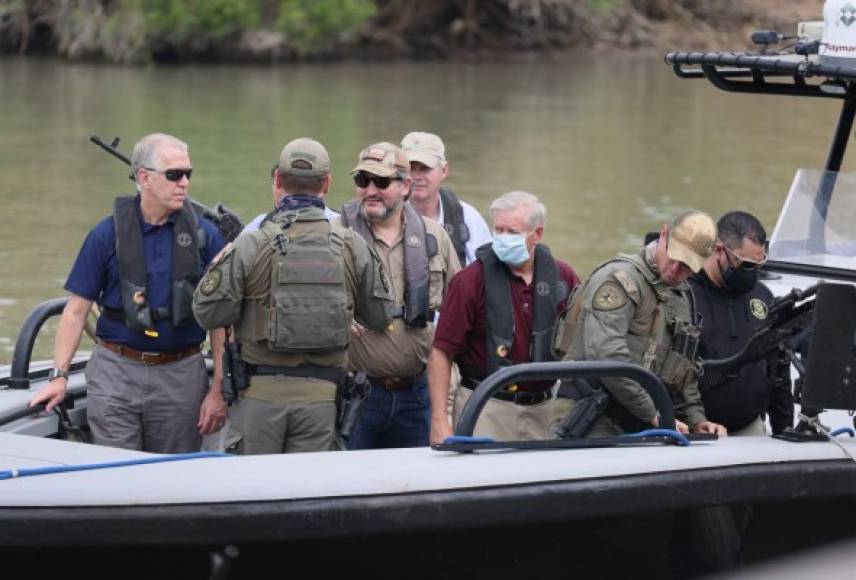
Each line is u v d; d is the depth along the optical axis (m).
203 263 11.10
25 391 11.04
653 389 9.47
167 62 77.81
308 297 9.82
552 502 8.84
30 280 24.08
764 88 12.38
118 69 73.31
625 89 67.25
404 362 11.73
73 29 77.69
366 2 83.44
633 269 9.95
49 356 18.67
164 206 10.77
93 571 8.95
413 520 8.62
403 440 12.04
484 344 11.27
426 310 11.72
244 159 41.12
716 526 9.72
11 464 8.85
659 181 38.16
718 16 91.50
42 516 8.38
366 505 8.55
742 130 51.41
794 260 12.45
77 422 11.39
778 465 9.44
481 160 41.66
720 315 10.55
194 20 75.88
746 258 10.38
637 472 9.07
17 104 55.66
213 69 74.69
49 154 41.47
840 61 10.88
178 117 52.16
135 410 11.02
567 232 30.00
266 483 8.55
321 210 10.09
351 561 9.09
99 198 33.81
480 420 11.27
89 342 18.55
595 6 89.56
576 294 10.29
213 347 11.06
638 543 9.58
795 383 9.97
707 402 10.56
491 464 8.91
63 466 8.74
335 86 66.31
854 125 13.54
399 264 11.80
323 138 46.62
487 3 89.00
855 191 12.38
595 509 8.94
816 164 42.38
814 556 9.93
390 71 75.88
